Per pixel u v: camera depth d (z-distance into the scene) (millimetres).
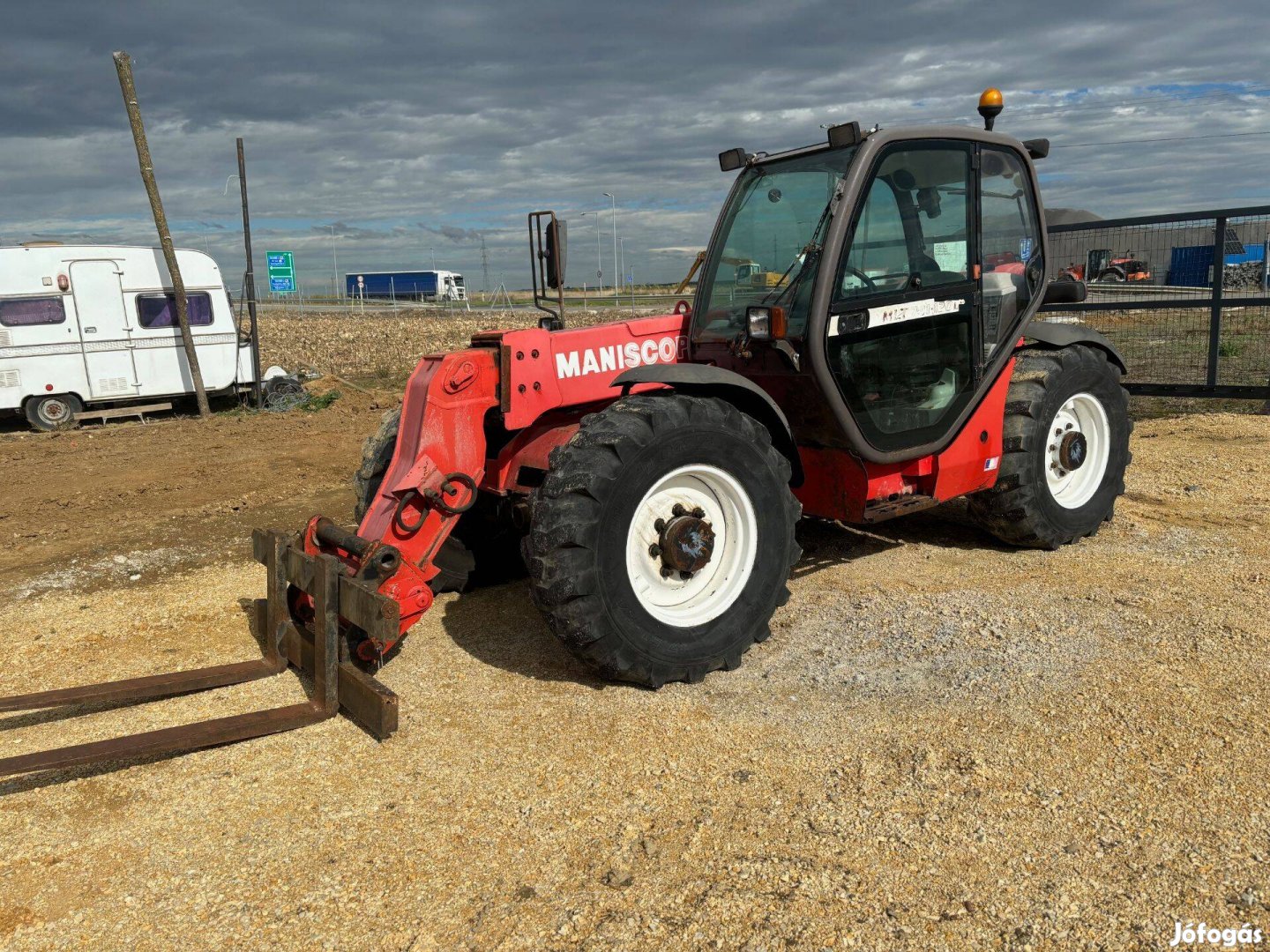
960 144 4355
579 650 3354
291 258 19766
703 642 3576
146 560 5848
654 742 3146
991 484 4832
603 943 2213
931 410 4379
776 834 2604
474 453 3670
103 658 4160
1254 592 4160
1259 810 2592
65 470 9109
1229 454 7059
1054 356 4980
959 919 2242
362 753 3156
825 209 3971
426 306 54719
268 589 3803
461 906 2373
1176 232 8695
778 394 4141
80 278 12211
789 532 3838
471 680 3707
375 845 2643
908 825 2609
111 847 2693
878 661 3693
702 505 3723
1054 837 2527
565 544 3256
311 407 13672
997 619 4020
